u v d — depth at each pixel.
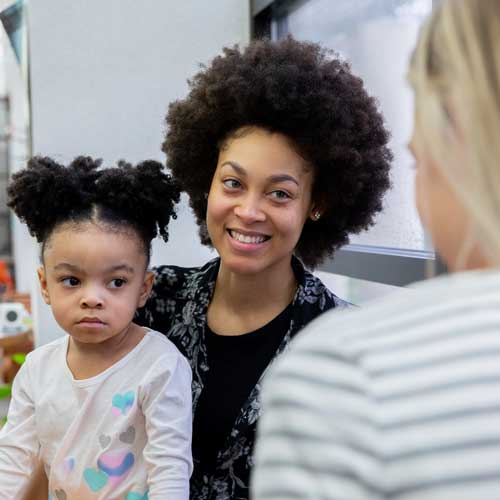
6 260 4.59
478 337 0.41
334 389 0.42
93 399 1.02
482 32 0.45
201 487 1.09
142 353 1.05
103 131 1.86
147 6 1.86
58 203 1.04
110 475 1.00
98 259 1.01
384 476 0.38
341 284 1.89
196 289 1.18
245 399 1.08
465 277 0.46
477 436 0.38
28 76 1.81
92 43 1.83
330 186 1.13
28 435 1.08
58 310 1.02
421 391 0.40
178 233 1.90
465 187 0.45
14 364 2.43
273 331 1.12
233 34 1.93
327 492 0.40
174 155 1.21
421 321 0.44
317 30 1.94
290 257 1.14
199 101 1.14
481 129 0.44
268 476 0.43
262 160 1.01
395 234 1.53
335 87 1.10
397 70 1.51
